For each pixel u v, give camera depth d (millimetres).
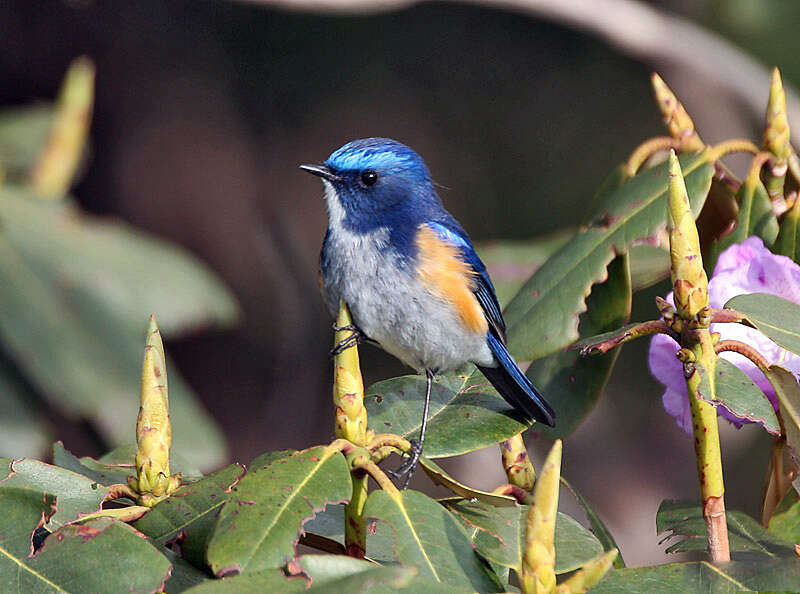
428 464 5152
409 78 21734
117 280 10117
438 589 4219
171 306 10266
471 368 8258
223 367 22625
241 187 23078
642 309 15664
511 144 21047
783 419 5215
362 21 21625
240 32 22203
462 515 5227
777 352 5895
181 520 4793
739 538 5828
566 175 20578
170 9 22125
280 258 23109
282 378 22672
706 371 4949
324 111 22281
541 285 6938
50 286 9844
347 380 4934
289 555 4293
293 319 22984
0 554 4539
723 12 16203
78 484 4977
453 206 21031
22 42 21516
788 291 5949
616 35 15141
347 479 4641
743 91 15070
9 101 21516
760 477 18094
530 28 21094
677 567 4992
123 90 22359
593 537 5297
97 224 10453
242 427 22344
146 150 22672
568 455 19250
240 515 4422
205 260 22828
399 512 4672
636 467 19172
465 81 21453
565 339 6680
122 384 9781
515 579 8031
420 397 6516
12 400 9805
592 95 20547
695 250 4895
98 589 4410
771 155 6750
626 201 6902
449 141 21406
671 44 15086
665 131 19906
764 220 6676
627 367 19172
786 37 15672
